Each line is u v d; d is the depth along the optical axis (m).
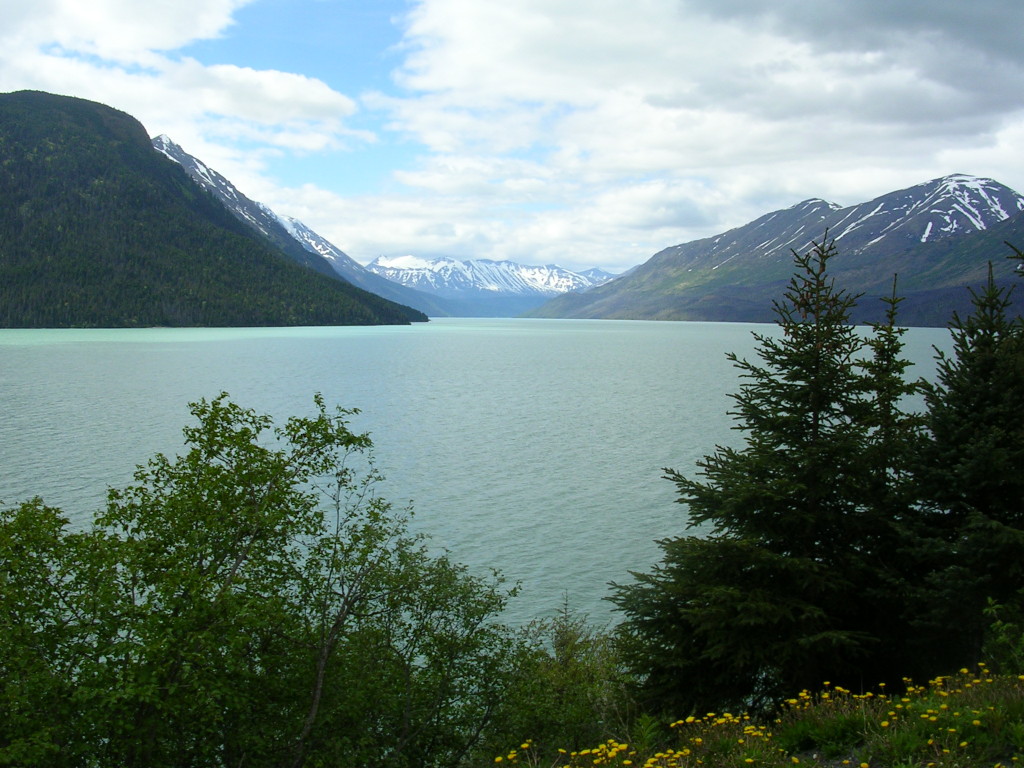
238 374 121.12
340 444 14.32
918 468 16.28
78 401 85.12
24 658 10.35
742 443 65.00
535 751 13.95
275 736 12.92
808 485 16.80
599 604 29.91
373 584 14.09
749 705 16.61
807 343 17.36
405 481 49.53
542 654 17.12
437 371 139.12
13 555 11.02
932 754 8.87
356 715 12.85
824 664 15.80
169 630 10.84
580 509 43.41
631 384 120.06
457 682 15.40
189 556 12.17
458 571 15.57
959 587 14.60
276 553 14.06
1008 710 9.15
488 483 49.50
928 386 17.00
